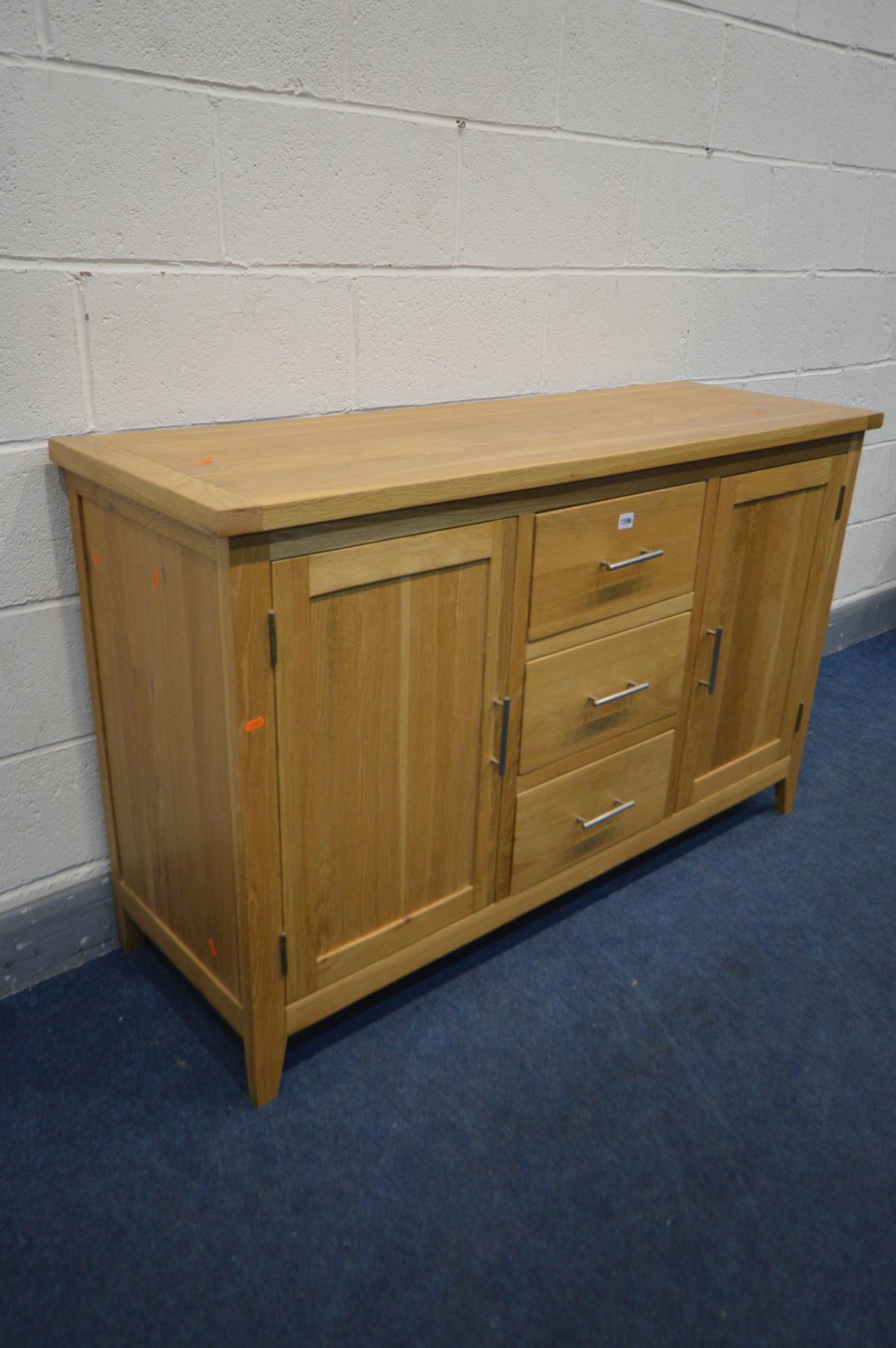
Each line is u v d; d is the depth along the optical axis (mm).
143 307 1314
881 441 2668
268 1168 1196
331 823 1213
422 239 1556
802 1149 1246
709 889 1742
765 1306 1058
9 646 1343
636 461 1324
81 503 1271
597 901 1705
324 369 1519
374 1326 1025
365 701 1184
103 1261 1082
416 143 1492
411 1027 1418
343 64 1375
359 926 1311
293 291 1442
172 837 1304
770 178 2059
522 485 1206
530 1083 1330
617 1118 1281
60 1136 1231
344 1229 1125
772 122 2002
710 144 1910
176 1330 1018
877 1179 1211
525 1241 1118
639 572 1445
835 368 2447
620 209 1815
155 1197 1156
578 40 1623
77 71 1169
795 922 1665
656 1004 1475
